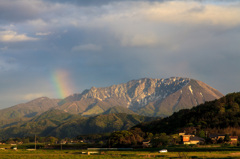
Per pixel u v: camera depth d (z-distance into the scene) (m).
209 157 107.19
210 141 185.88
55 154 121.69
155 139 191.38
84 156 111.88
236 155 115.06
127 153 132.88
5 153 124.56
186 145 174.75
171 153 128.12
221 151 133.38
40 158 102.69
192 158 105.62
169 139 192.62
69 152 142.75
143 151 147.12
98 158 105.88
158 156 114.19
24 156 107.56
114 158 105.69
